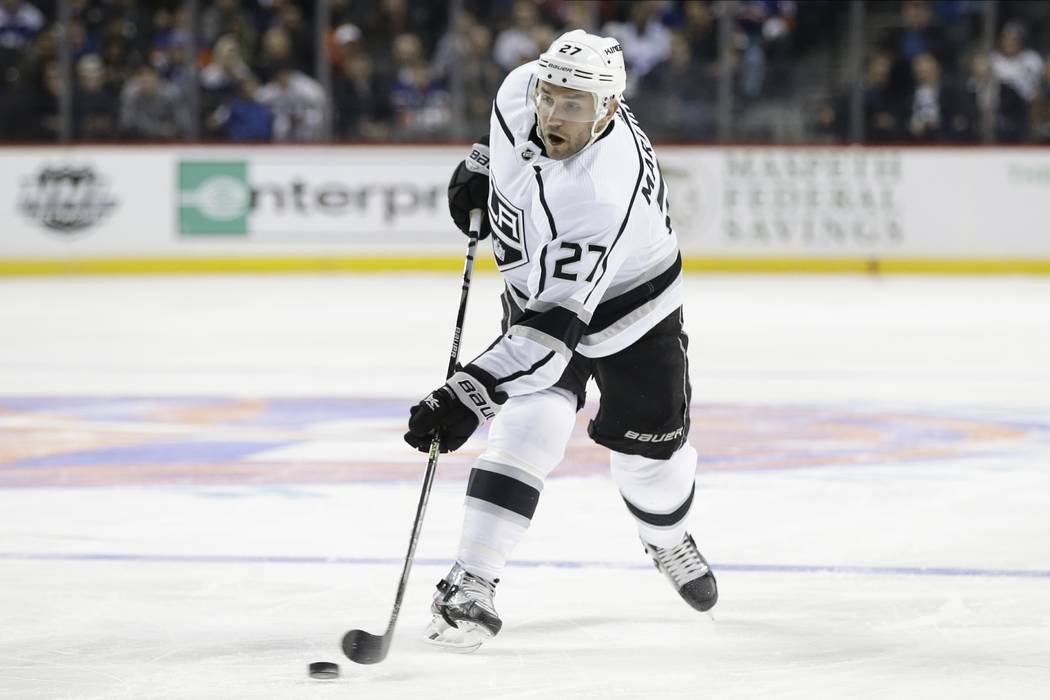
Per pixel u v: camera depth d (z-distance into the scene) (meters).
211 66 47.00
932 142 47.03
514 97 10.91
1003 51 47.31
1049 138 47.38
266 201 46.72
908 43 47.16
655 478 11.59
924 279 45.72
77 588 13.02
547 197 10.14
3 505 16.38
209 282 44.31
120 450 19.62
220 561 14.00
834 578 13.44
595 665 10.91
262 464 18.67
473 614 10.67
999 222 47.06
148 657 11.04
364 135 47.47
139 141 46.50
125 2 46.78
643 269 10.96
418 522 10.49
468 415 10.23
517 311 11.63
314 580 13.33
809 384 25.61
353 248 47.03
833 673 10.71
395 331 32.94
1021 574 13.58
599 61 9.91
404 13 47.66
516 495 10.88
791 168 46.75
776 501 16.59
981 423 21.72
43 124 46.41
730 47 47.31
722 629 11.85
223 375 26.70
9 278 45.66
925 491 17.12
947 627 11.89
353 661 10.44
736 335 32.34
